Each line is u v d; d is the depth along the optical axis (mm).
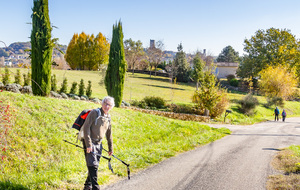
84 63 63406
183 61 66188
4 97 9711
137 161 7508
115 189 5305
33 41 13227
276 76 49344
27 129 8430
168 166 7434
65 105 11539
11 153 7105
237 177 6730
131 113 14984
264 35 66188
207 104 28016
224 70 80438
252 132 18391
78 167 6324
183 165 7668
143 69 83562
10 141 7465
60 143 8594
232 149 10867
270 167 7934
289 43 64688
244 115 34375
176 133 14086
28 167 7023
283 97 50094
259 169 7637
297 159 8555
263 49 65062
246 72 67312
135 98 32688
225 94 29453
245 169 7570
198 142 11961
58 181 5191
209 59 75188
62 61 61375
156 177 6316
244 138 14891
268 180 6559
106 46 64312
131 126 13008
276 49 65125
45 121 9391
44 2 13250
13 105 9414
